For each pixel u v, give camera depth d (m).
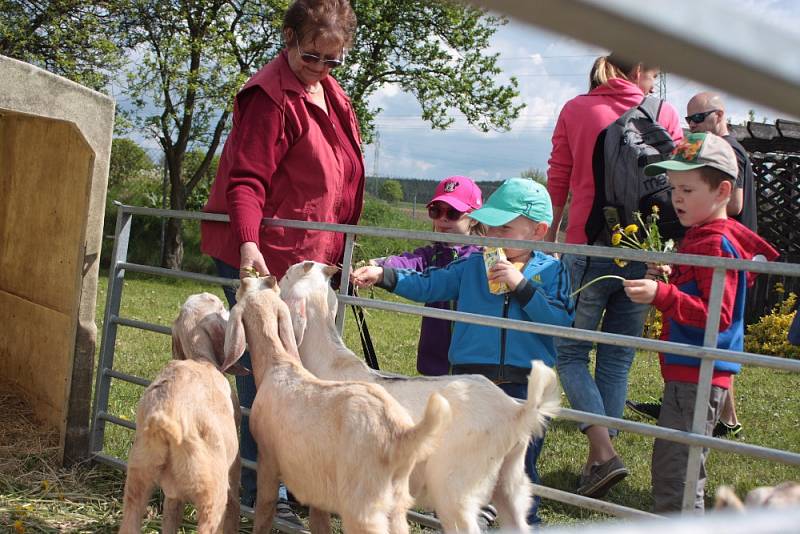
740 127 13.64
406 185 35.88
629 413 7.20
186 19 21.31
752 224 5.03
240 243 3.79
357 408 2.72
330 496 2.81
